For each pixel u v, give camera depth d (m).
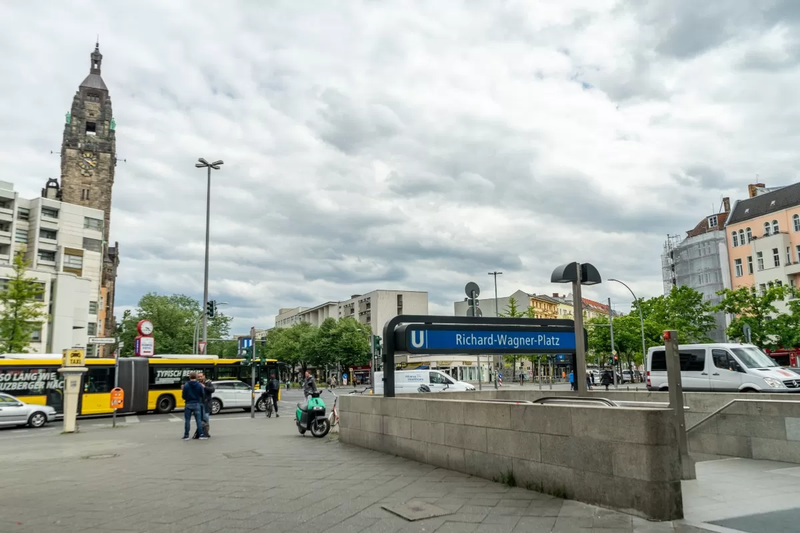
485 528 5.46
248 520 6.05
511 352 11.67
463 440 8.31
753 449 9.57
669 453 5.61
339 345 84.06
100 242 77.38
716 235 74.19
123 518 6.33
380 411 10.89
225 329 86.69
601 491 6.06
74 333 64.12
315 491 7.42
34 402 25.19
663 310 50.19
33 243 71.25
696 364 18.30
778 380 16.31
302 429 15.09
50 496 7.74
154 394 28.64
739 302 39.06
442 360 85.56
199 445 13.69
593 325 60.09
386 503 6.60
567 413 6.54
